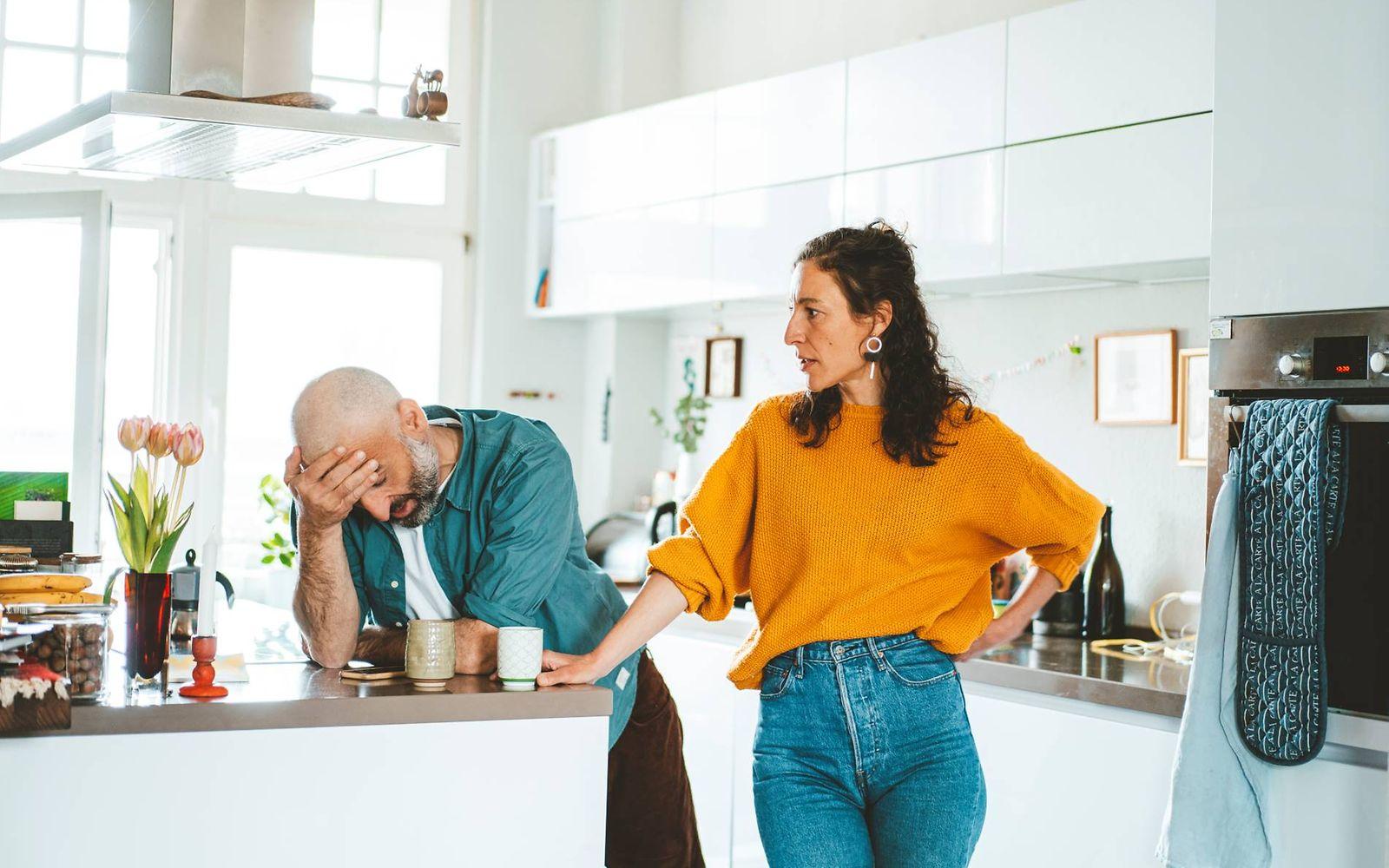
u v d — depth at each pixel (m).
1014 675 2.93
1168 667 2.94
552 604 2.27
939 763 1.93
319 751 1.88
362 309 5.25
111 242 4.71
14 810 1.73
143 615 1.93
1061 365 3.72
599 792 2.06
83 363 4.05
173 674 2.03
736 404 4.88
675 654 3.95
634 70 5.29
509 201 5.30
